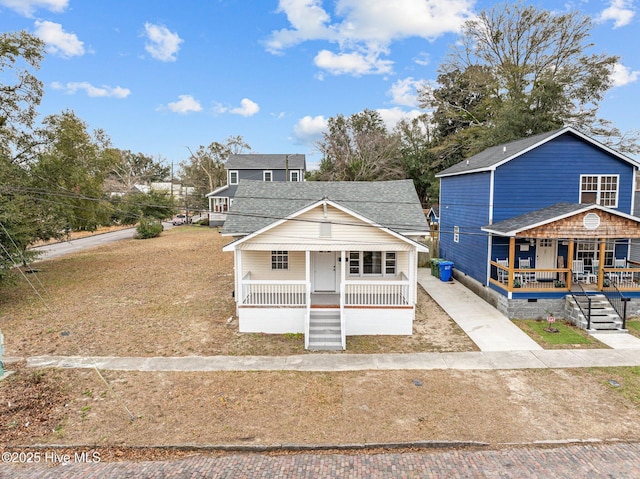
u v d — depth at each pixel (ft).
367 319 43.73
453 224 71.82
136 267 79.92
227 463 23.40
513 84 113.39
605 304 47.65
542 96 98.89
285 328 44.01
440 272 69.67
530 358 37.19
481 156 70.59
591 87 100.73
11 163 66.74
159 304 54.13
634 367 35.19
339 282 51.13
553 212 51.08
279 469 22.84
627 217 48.08
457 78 134.41
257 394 30.78
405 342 41.45
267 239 45.11
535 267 55.83
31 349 39.14
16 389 31.27
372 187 58.75
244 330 44.06
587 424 26.66
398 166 149.89
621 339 41.93
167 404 29.37
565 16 106.01
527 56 114.62
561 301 49.01
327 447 24.68
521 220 52.01
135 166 307.37
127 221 170.19
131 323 46.62
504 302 50.57
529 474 22.02
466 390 31.19
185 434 25.89
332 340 41.04
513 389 31.32
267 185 59.57
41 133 73.97
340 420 27.35
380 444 24.76
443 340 41.91
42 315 49.67
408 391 31.12
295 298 44.98
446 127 140.67
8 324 46.37
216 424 26.96
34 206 67.46
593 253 56.29
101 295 58.95
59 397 30.25
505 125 100.73
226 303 54.29
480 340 41.75
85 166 80.28
